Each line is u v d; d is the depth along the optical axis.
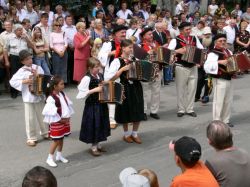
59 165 7.50
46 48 11.99
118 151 8.25
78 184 6.84
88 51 12.55
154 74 8.39
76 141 8.70
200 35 13.70
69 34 12.92
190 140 3.99
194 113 10.62
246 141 8.99
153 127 9.72
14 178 7.01
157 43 10.76
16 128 9.38
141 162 7.78
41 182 3.12
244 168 4.23
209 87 11.69
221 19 15.80
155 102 10.27
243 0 24.81
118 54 8.42
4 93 12.25
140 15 17.11
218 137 4.37
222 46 9.26
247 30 16.70
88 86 7.55
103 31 13.12
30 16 14.29
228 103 9.64
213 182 3.87
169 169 7.49
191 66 10.26
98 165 7.59
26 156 7.89
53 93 7.37
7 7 14.29
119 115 8.46
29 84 8.14
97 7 15.45
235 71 9.13
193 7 19.98
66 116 7.35
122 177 3.79
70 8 15.64
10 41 11.55
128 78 8.20
